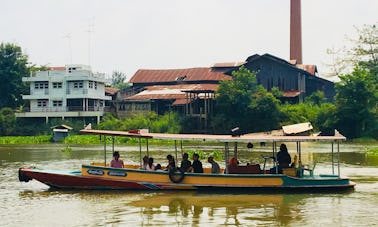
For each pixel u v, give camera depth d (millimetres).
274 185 19266
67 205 17406
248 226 14367
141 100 68562
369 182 22188
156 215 15781
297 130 20641
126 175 19750
